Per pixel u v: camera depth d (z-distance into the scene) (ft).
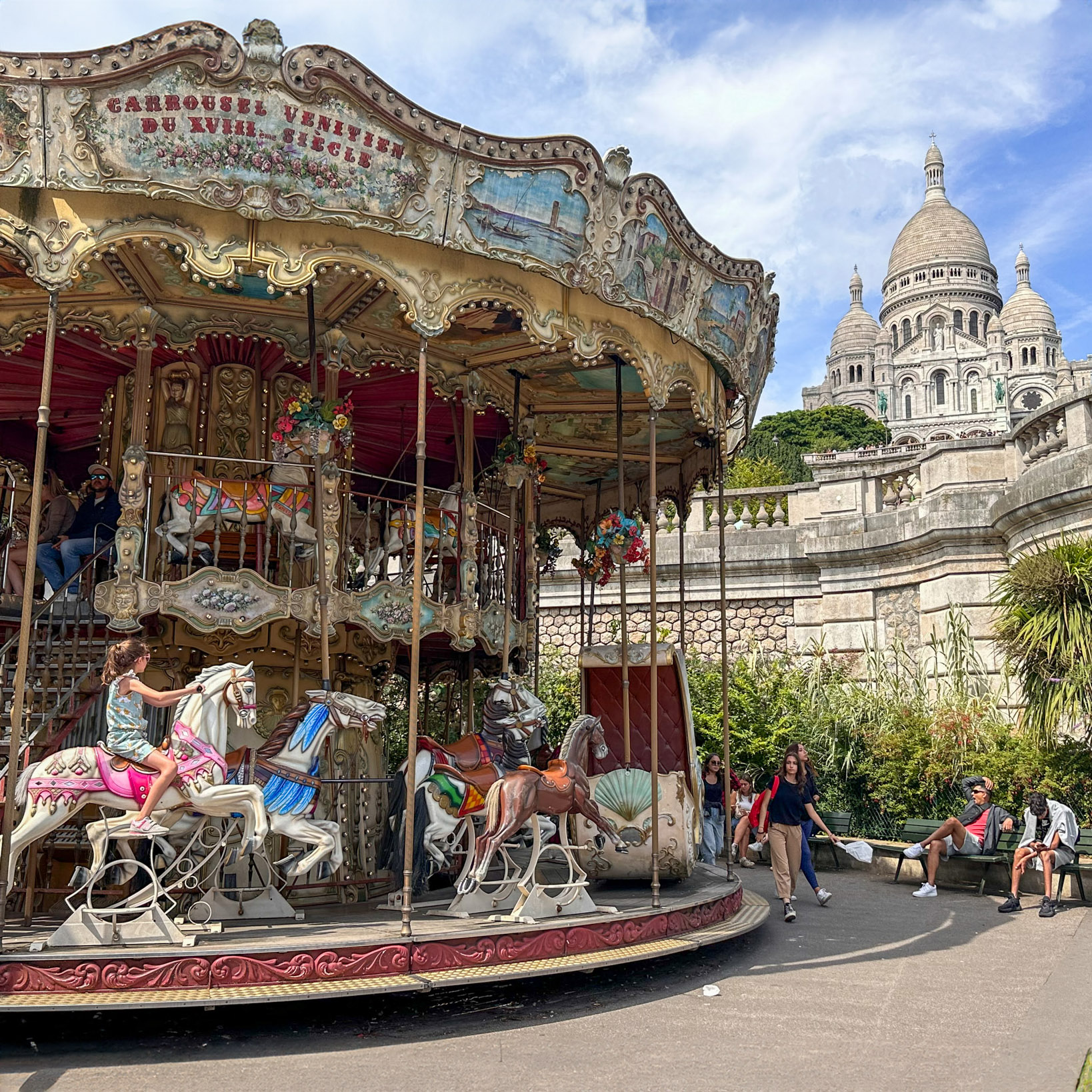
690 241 29.89
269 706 31.60
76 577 30.22
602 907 27.43
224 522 30.14
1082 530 46.42
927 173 447.42
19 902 27.66
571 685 61.72
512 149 25.31
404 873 23.08
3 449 42.98
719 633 65.82
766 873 47.34
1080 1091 14.39
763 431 246.06
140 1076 18.19
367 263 25.03
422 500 24.89
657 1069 18.62
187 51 22.33
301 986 20.65
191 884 28.66
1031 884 39.70
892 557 60.70
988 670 53.78
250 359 34.83
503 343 34.19
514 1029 21.54
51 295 22.86
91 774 22.41
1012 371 390.01
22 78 21.99
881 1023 21.72
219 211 24.08
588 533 52.34
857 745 52.26
